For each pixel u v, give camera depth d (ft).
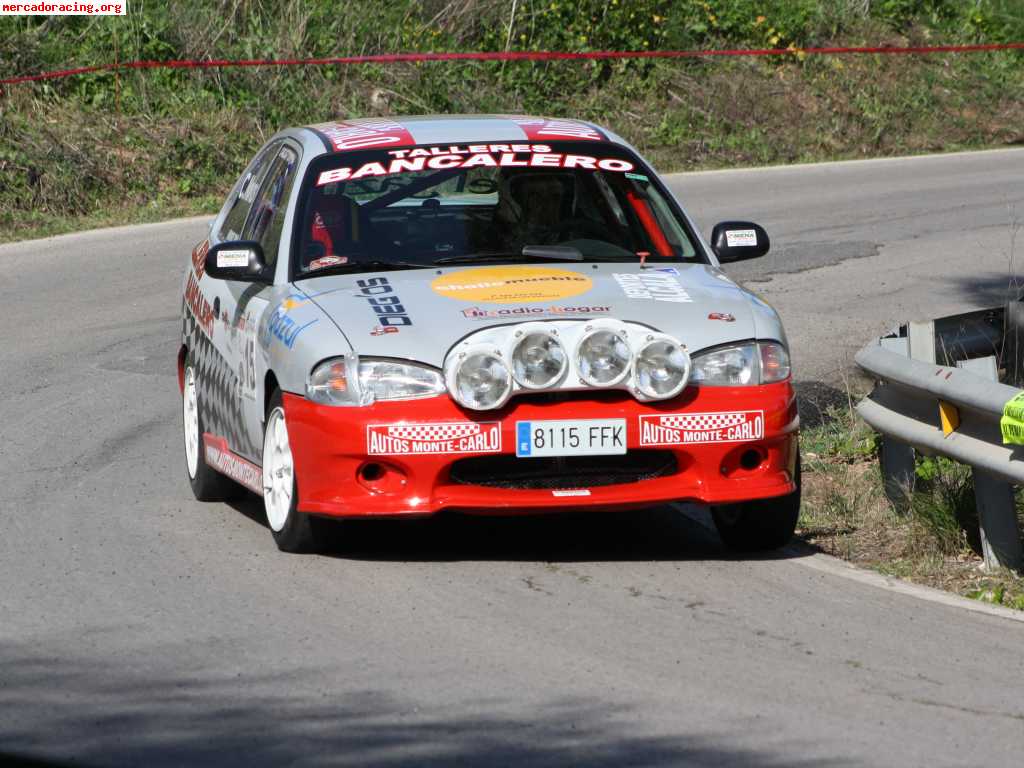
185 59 176.55
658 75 207.31
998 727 36.42
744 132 202.18
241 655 41.70
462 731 35.83
